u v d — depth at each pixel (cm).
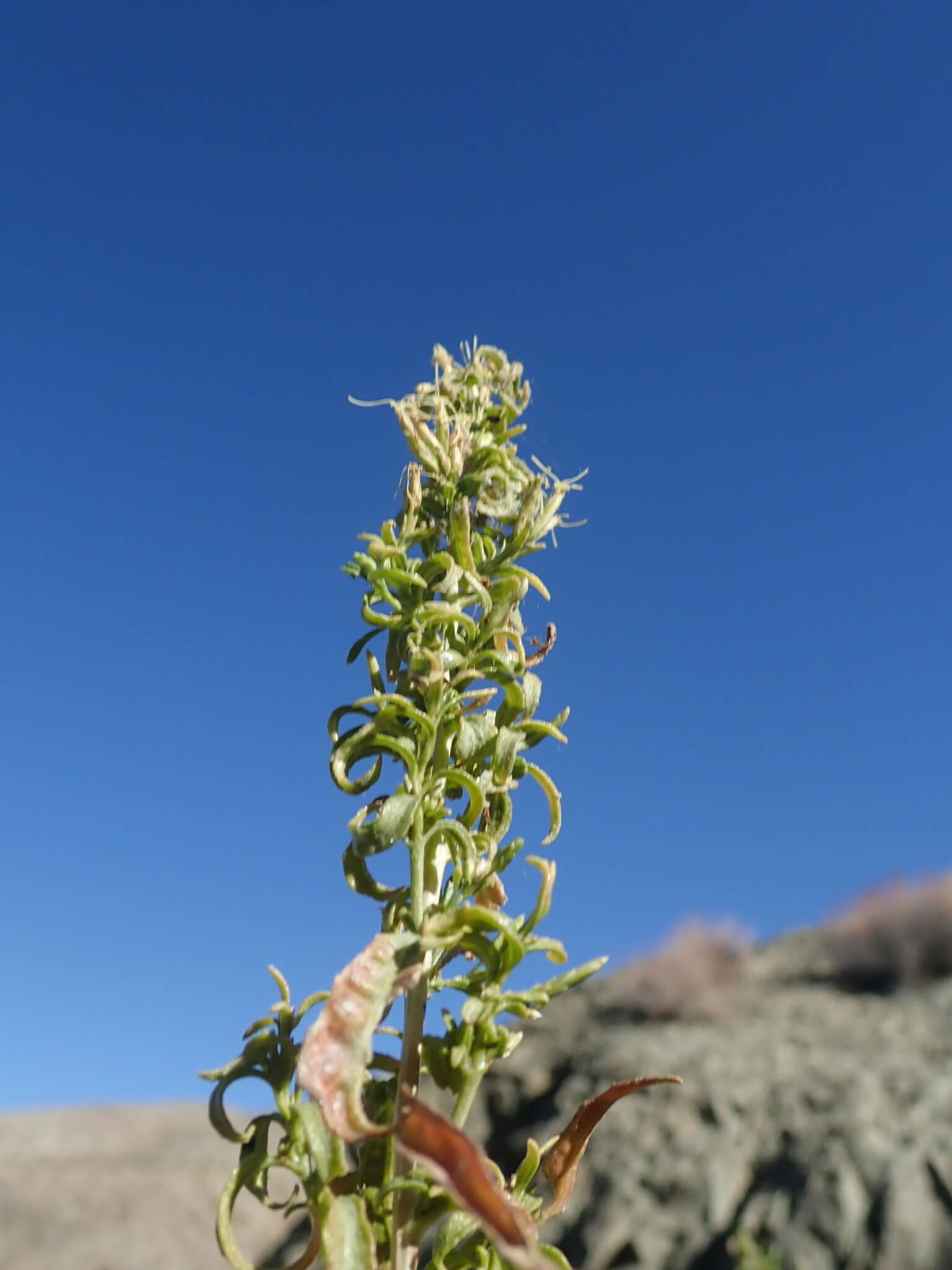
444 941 151
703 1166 737
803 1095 775
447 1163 111
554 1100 920
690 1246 677
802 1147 707
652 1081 163
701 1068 862
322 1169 151
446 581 188
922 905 1033
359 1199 147
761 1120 770
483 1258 147
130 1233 905
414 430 206
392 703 176
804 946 1173
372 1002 139
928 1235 593
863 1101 731
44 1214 954
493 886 176
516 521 200
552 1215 162
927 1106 698
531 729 182
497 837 180
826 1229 627
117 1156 1085
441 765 179
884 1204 622
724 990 1056
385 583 190
